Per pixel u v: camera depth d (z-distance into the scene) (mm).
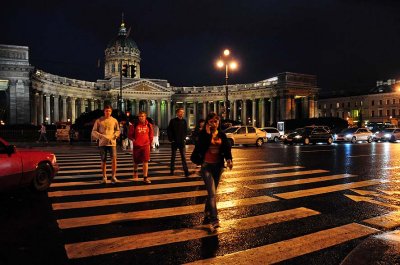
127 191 9586
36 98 71125
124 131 24438
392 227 6652
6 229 6371
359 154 21156
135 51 101562
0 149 8477
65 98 82812
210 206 6477
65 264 4910
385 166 15273
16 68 58969
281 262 5051
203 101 103188
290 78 84812
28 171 8945
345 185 10703
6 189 8367
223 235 6129
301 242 5832
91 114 43344
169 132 12336
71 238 5922
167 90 96562
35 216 7184
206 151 6703
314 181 11352
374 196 9219
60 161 16656
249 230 6410
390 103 96375
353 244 5766
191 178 11742
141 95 94188
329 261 5102
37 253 5285
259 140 30516
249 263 5008
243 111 96750
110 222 6797
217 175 6773
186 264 4945
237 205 8164
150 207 7902
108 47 101500
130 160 17219
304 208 7938
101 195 9086
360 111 98250
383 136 42219
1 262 4969
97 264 4914
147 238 5941
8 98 60750
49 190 9695
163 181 11156
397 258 4832
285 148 27078
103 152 10773
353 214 7496
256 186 10422
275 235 6156
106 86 94500
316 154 21094
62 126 40875
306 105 89375
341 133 39406
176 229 6414
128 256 5199
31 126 43969
